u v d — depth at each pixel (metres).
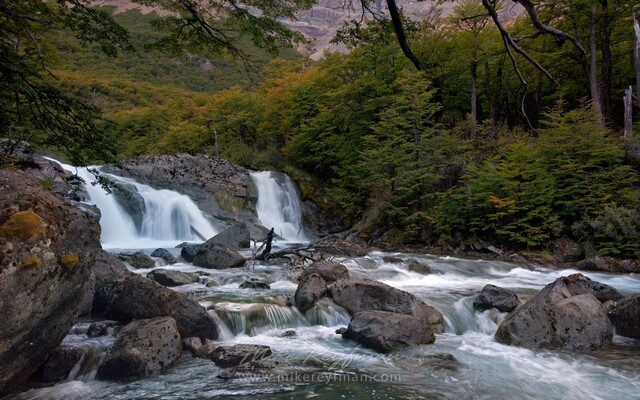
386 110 22.73
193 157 26.84
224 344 7.14
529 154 18.58
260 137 37.91
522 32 22.81
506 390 5.71
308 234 26.94
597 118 18.80
